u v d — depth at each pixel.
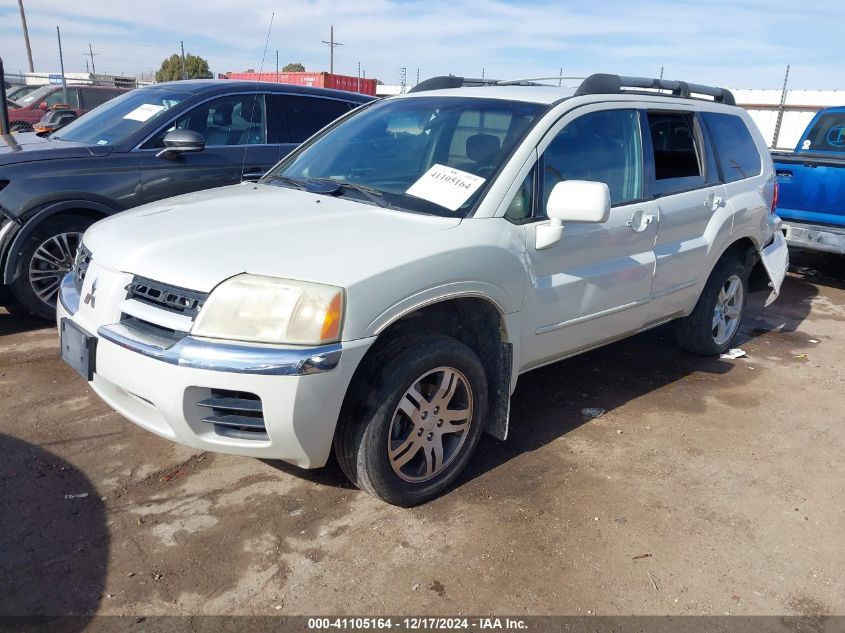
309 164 3.95
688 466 3.55
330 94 6.54
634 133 3.98
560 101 3.63
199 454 3.42
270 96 6.09
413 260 2.76
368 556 2.73
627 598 2.58
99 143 5.29
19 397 3.91
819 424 4.12
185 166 5.47
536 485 3.29
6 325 5.09
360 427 2.78
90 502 2.99
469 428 3.16
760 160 5.15
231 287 2.52
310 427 2.59
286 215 3.10
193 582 2.54
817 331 6.03
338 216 3.07
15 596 2.43
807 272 8.35
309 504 3.05
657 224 4.01
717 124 4.73
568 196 3.10
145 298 2.70
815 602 2.62
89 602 2.42
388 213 3.14
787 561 2.84
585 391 4.45
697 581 2.69
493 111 3.63
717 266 4.84
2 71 6.79
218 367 2.45
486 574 2.67
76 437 3.52
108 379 2.74
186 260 2.67
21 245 4.76
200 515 2.94
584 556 2.80
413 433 2.95
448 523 2.96
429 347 2.86
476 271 2.96
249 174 5.33
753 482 3.43
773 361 5.20
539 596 2.57
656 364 5.00
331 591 2.54
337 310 2.54
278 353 2.47
